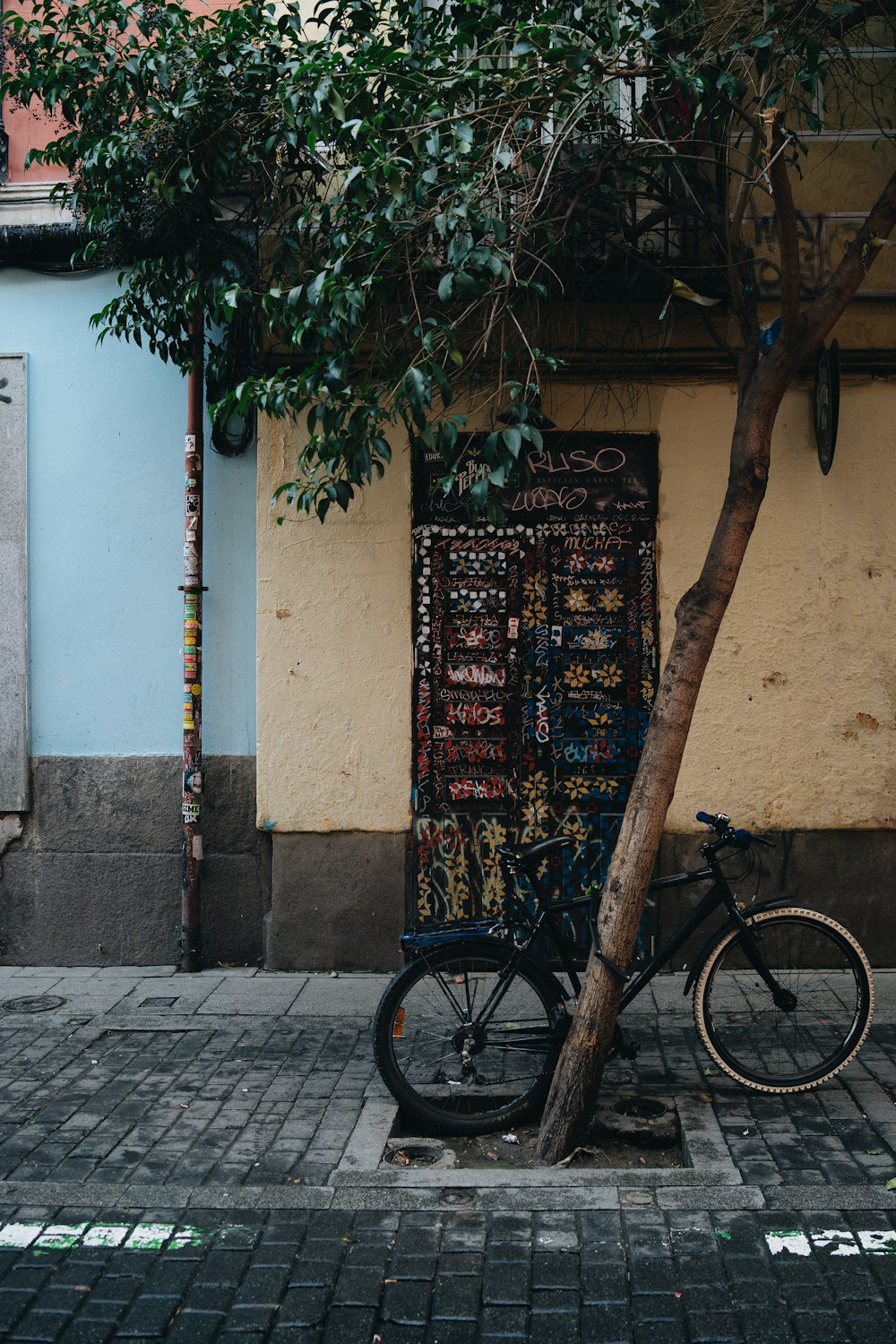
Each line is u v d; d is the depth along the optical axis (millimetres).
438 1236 3639
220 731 6902
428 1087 4590
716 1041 4727
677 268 6137
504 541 6660
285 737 6680
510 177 4949
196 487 6766
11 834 6941
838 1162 4070
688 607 4492
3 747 6949
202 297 6133
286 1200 3844
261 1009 5965
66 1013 5914
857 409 6570
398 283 5605
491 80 4871
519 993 4582
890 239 6465
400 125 5004
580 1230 3648
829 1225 3648
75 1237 3643
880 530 6578
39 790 6945
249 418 6863
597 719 6664
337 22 5773
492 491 6621
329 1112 4617
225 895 6848
